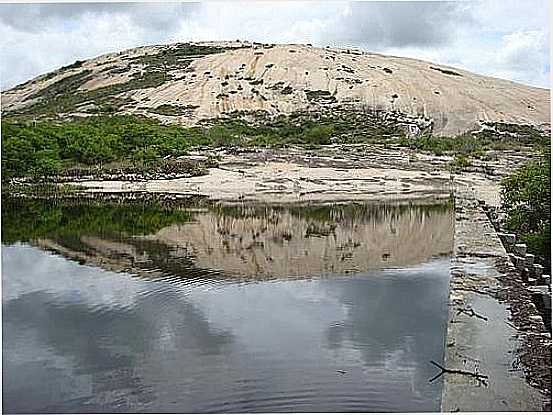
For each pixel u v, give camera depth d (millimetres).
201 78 125562
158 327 15969
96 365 13383
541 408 8875
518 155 69062
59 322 16297
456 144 79188
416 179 55188
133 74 132375
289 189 50500
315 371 12992
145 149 61562
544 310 15047
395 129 98812
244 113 112625
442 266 23922
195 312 17422
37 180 50438
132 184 51969
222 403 11625
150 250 26453
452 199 45125
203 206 41562
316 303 18469
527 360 10445
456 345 11086
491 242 20469
